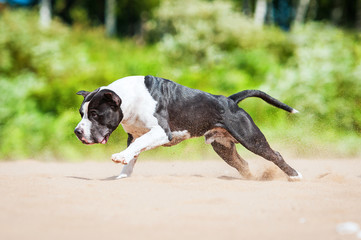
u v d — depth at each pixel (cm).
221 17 2422
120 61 2175
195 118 752
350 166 1067
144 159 1285
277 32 2533
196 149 1315
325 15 4697
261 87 1652
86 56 2186
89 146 1377
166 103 736
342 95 1591
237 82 1780
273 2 4781
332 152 1327
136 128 745
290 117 1487
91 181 697
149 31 2806
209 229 401
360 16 4212
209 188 621
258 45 2377
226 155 824
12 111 1493
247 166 832
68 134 1423
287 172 784
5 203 502
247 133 773
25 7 4150
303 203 523
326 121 1520
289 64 2056
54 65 1989
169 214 458
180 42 2303
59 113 1559
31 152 1384
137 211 471
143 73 1822
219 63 2186
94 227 403
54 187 618
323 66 1648
